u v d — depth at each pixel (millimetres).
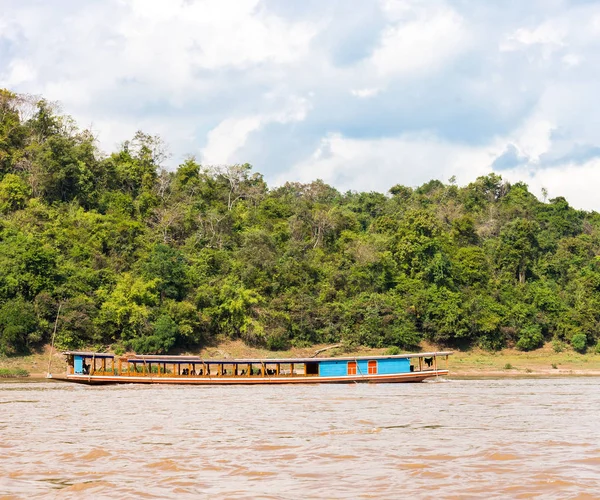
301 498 15328
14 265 76375
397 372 60719
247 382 58406
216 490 16250
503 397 43875
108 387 55938
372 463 19344
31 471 18859
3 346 71562
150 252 87875
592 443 22938
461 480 16797
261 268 89500
